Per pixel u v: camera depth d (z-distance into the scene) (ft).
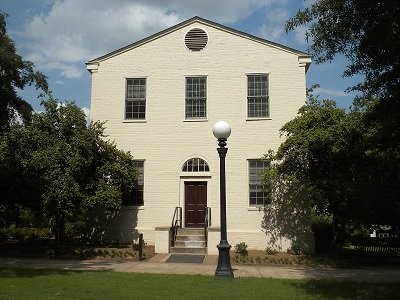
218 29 75.20
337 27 36.96
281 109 72.43
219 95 73.67
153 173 72.90
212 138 72.74
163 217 71.87
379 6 32.81
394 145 39.55
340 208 57.72
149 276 42.80
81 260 57.21
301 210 69.41
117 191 63.87
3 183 60.75
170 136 73.41
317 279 43.73
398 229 63.67
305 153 61.57
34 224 92.17
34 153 57.93
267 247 69.46
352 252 65.92
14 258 57.82
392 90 35.24
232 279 41.55
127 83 75.56
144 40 75.82
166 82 74.74
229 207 70.95
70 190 57.72
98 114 74.79
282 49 73.72
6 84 88.22
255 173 71.87
